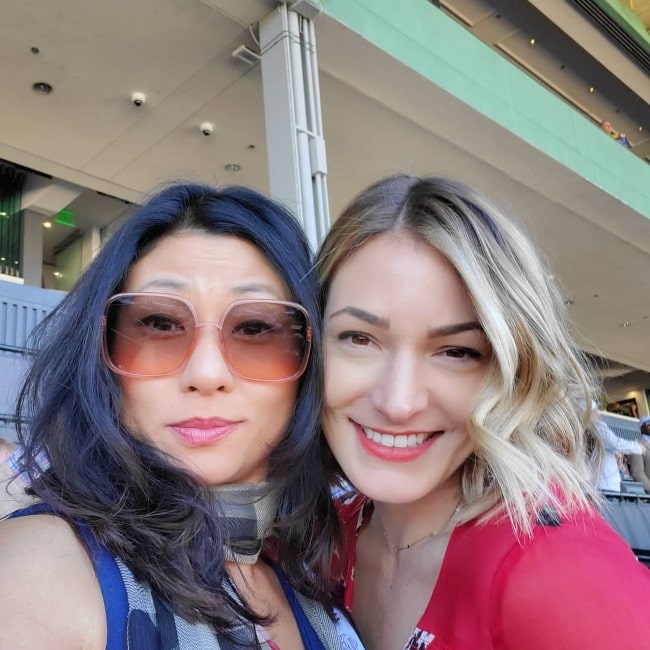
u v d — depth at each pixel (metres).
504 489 0.44
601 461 0.56
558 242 4.41
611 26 4.88
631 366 7.99
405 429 0.48
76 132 2.82
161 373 0.41
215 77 2.46
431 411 0.48
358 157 3.21
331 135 2.98
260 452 0.44
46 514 0.36
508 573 0.41
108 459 0.40
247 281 0.44
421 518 0.52
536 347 0.48
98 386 0.41
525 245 0.50
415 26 2.71
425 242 0.48
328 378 0.50
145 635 0.33
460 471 0.52
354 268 0.50
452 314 0.47
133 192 3.38
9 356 1.71
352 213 0.52
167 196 0.46
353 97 2.69
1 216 3.63
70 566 0.33
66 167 3.11
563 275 4.98
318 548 0.50
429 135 3.05
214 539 0.40
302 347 0.46
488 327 0.46
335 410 0.50
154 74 2.44
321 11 2.16
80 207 4.05
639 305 5.66
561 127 3.59
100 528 0.35
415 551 0.52
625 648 0.36
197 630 0.35
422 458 0.49
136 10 2.09
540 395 0.48
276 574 0.48
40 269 3.71
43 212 3.75
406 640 0.49
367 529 0.60
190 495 0.39
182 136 2.88
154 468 0.40
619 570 0.39
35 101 2.58
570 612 0.38
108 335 0.42
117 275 0.43
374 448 0.49
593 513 0.45
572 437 0.50
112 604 0.33
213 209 0.46
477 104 2.94
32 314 1.96
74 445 0.40
